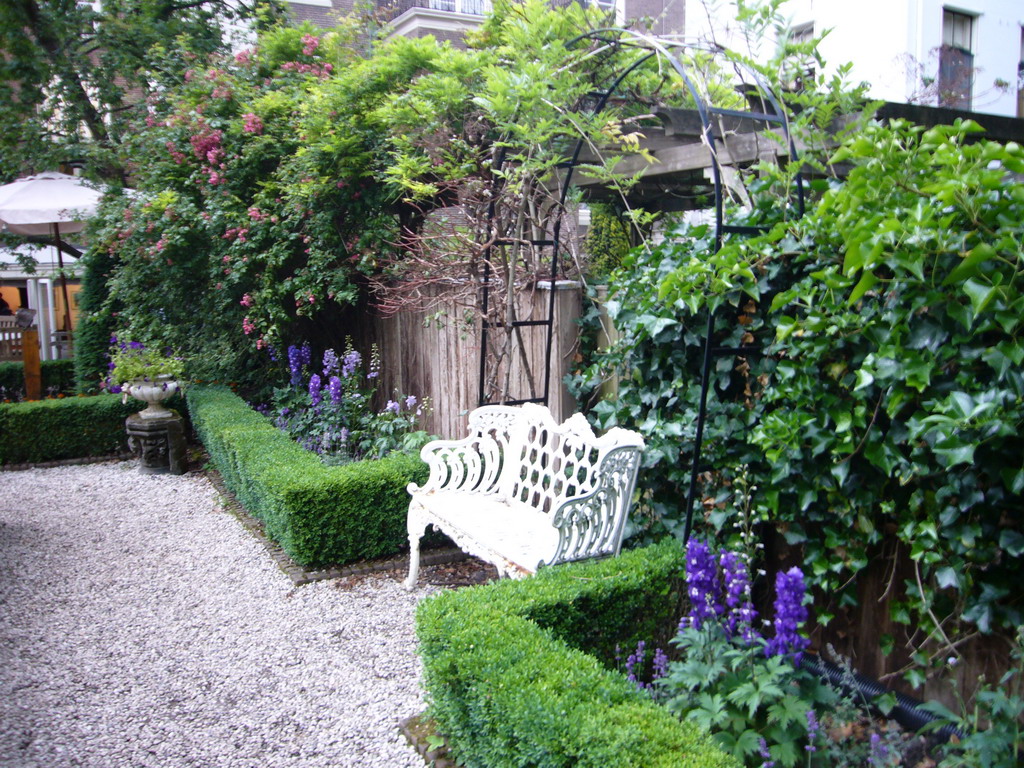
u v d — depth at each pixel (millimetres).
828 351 2736
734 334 3229
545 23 4496
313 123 6309
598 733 2023
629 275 3852
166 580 4754
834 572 2975
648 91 4934
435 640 2695
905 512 2650
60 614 4273
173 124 7426
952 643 2623
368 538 4840
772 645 2400
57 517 6219
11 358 12305
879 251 2338
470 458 4520
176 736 3033
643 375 3672
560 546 3320
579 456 4047
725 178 3824
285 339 7992
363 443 6453
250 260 6926
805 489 2930
